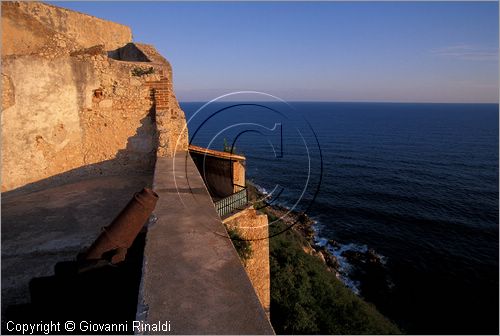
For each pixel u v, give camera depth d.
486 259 29.66
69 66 6.24
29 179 6.07
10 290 3.72
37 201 5.53
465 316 21.36
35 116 5.99
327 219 37.97
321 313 13.98
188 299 1.93
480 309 22.17
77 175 6.65
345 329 13.73
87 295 2.75
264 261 8.28
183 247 2.63
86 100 6.50
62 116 6.29
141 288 2.04
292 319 12.91
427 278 26.11
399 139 108.44
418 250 31.23
